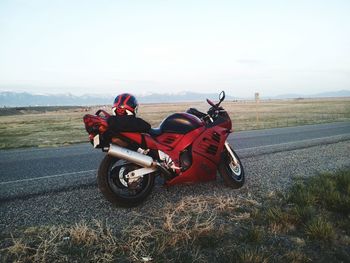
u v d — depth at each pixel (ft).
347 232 13.30
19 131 90.94
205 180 18.90
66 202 17.66
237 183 19.76
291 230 13.57
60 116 226.79
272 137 46.93
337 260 11.28
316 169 24.86
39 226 14.21
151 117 127.95
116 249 11.91
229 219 14.78
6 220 15.14
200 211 15.56
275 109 190.08
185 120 18.22
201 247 12.11
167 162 17.28
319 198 16.87
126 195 16.48
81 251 11.84
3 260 11.24
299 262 11.05
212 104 20.94
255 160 28.68
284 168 25.31
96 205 17.07
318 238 12.71
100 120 15.28
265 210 15.76
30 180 23.25
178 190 19.53
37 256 11.32
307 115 116.78
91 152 37.32
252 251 11.39
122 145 16.14
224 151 20.40
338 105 223.51
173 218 14.93
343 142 39.52
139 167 16.56
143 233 13.05
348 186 18.34
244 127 71.05
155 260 11.19
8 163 31.55
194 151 17.98
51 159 33.01
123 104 16.29
